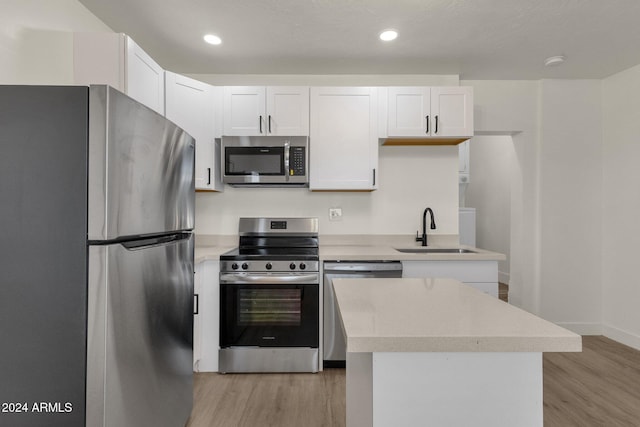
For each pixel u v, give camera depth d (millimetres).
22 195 1028
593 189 3256
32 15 1726
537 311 3271
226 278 2408
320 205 3084
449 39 2471
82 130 1029
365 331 818
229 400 2096
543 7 2082
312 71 3008
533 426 854
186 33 2389
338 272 2457
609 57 2771
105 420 1045
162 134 1392
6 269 1028
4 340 1029
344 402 2078
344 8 2100
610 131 3170
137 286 1211
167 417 1470
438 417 853
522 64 2898
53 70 1812
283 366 2432
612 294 3148
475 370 855
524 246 3307
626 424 1856
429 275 2514
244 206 3070
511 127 3271
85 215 1032
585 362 2633
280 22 2254
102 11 2129
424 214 3016
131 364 1175
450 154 3115
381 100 2727
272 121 2713
